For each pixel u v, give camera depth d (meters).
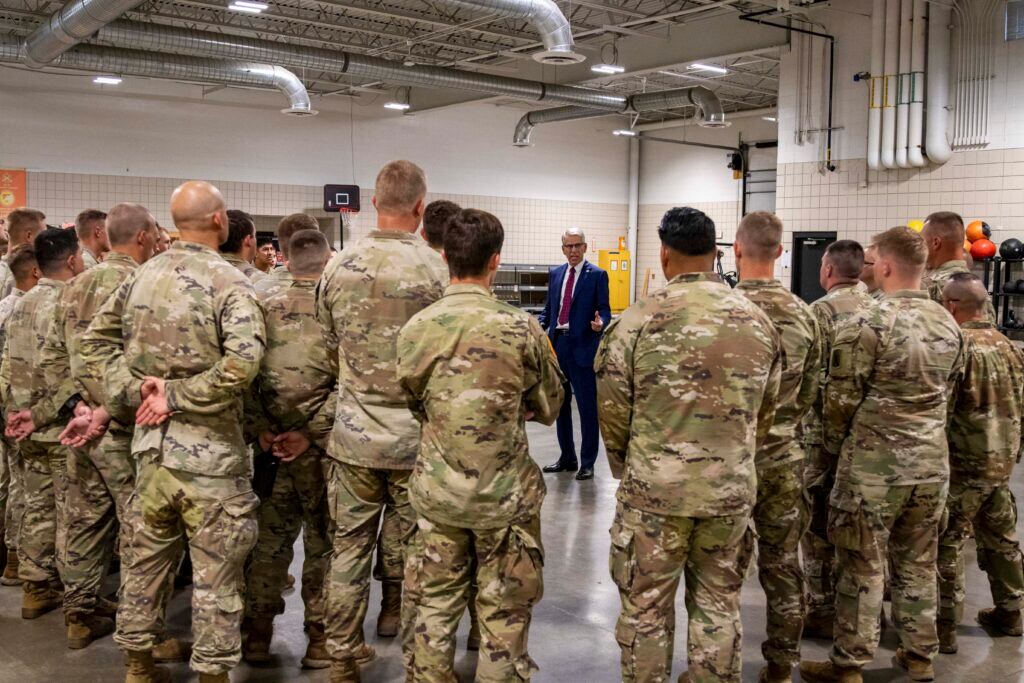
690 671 2.40
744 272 2.71
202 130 13.02
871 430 2.79
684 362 2.27
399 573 3.10
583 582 4.00
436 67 10.91
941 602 3.23
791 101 10.26
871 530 2.80
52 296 3.38
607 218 17.61
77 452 3.15
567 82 13.12
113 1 7.33
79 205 12.06
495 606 2.38
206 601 2.60
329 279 2.73
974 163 8.90
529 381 2.44
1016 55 8.58
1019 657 3.21
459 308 2.39
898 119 9.13
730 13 10.76
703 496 2.27
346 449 2.70
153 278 2.64
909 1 8.95
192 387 2.54
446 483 2.36
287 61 9.99
